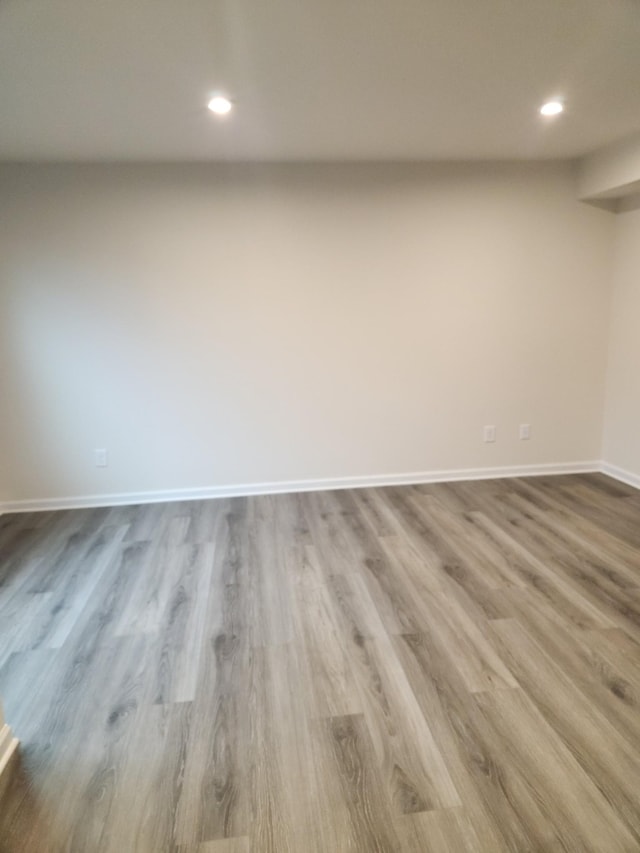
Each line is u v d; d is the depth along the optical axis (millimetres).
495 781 1588
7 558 3150
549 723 1803
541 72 2361
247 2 1763
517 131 3186
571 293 4172
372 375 4102
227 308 3873
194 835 1453
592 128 3172
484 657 2143
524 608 2484
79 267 3699
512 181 3943
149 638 2336
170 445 4016
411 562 2959
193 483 4086
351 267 3922
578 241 4094
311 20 1889
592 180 3785
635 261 3939
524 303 4137
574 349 4266
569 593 2607
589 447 4457
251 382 4004
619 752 1683
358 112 2793
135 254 3725
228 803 1542
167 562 3051
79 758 1706
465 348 4148
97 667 2148
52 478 3941
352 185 3816
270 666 2123
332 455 4191
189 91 2475
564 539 3217
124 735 1798
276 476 4164
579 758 1662
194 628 2398
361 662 2129
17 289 3678
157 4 1769
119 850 1419
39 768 1671
